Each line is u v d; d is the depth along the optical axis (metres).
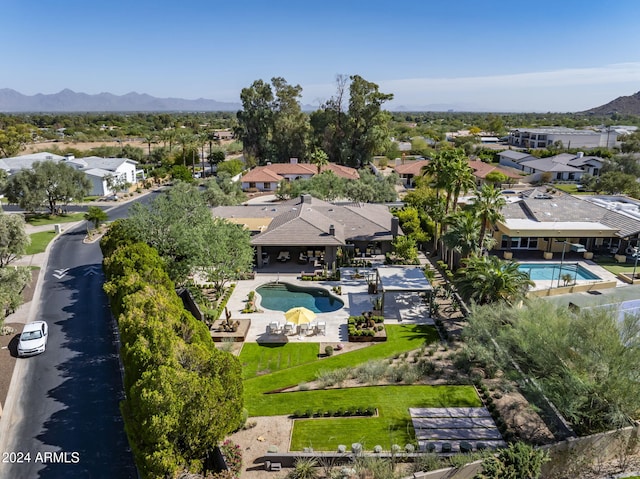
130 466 21.45
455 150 49.12
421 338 33.66
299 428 23.48
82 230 63.16
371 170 108.38
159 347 22.30
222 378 21.23
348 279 44.75
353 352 31.80
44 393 26.91
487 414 24.48
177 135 121.38
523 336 25.38
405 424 23.61
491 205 41.19
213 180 77.81
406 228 55.22
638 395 20.19
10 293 34.06
